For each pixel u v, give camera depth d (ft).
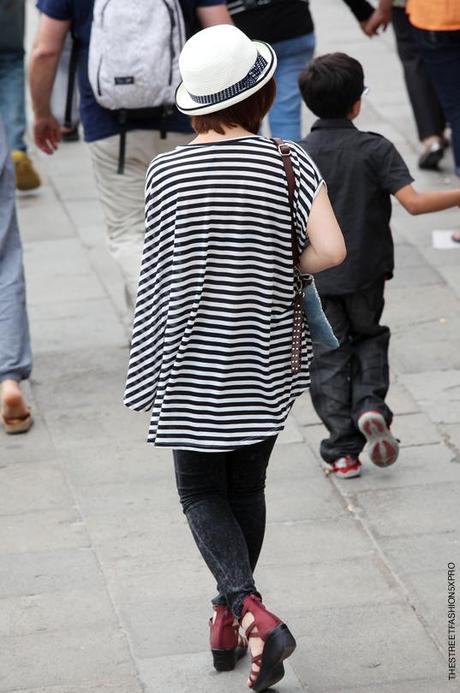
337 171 26.58
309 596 24.67
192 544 26.55
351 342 28.40
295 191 19.95
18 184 46.55
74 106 49.93
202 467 21.15
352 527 27.02
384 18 44.73
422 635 23.40
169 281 20.21
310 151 26.78
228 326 20.06
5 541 26.89
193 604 24.53
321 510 27.66
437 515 27.35
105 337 36.29
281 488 28.55
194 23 32.71
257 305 20.10
